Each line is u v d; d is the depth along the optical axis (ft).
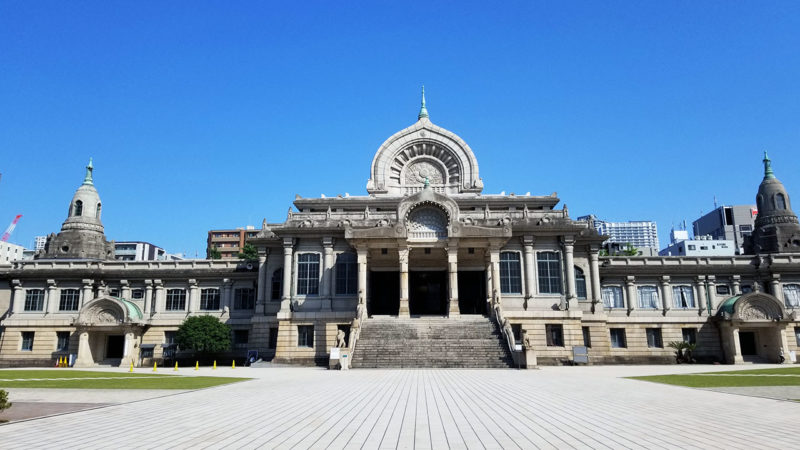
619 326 216.33
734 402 73.15
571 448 43.86
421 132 250.57
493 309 178.19
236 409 68.39
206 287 228.43
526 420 58.13
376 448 44.37
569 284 198.70
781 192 259.39
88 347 203.72
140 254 546.67
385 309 214.28
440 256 207.51
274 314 210.79
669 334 216.13
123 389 95.50
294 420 59.06
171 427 55.16
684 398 77.87
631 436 48.96
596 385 97.76
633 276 221.66
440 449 43.78
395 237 186.80
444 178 249.34
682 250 461.37
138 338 212.84
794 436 48.73
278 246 215.92
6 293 232.32
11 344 219.00
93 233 257.75
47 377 129.08
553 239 204.33
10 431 53.52
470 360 151.23
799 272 223.30
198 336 200.64
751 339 215.92
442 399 76.84
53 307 223.10
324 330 196.75
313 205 239.09
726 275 224.33
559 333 195.11
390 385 98.58
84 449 44.80
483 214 213.66
